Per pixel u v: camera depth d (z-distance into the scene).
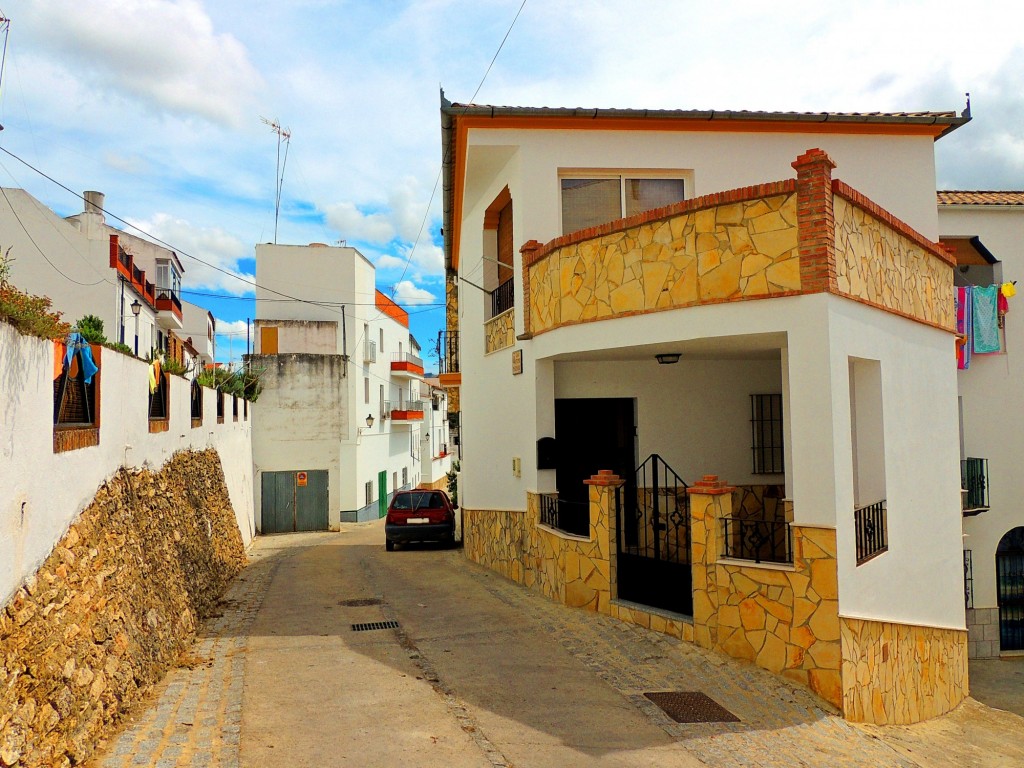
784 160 12.08
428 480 50.28
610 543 9.23
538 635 8.52
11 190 21.55
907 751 6.50
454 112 11.19
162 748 5.11
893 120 11.95
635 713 6.25
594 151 11.66
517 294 11.48
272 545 21.77
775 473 11.35
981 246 13.95
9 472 4.48
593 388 11.08
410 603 10.55
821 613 6.88
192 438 13.04
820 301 6.99
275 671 7.12
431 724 5.79
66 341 5.91
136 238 29.69
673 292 8.09
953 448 9.91
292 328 29.98
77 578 5.55
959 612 9.84
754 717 6.32
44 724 4.35
